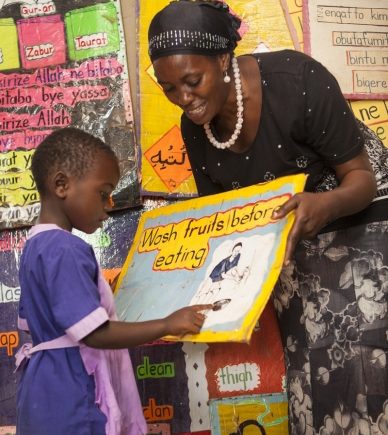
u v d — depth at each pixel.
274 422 2.75
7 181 2.95
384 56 3.10
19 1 3.02
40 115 2.98
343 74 3.06
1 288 2.94
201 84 2.08
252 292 1.93
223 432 2.77
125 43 3.00
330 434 2.29
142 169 2.94
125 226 2.96
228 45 2.14
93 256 1.97
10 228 2.94
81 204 2.03
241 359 2.79
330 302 2.28
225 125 2.28
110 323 1.89
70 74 2.99
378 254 2.19
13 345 2.90
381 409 2.15
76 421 1.87
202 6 2.10
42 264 1.91
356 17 3.10
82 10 3.01
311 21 3.05
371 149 2.37
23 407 1.93
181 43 2.04
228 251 2.12
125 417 2.08
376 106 3.09
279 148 2.24
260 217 2.10
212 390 2.80
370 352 2.18
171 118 2.98
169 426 2.80
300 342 2.40
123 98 2.98
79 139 2.05
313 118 2.16
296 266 2.37
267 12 3.05
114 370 2.08
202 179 2.54
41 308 1.92
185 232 2.34
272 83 2.19
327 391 2.29
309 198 1.95
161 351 2.84
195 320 1.95
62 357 1.91
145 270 2.38
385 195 2.23
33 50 3.00
